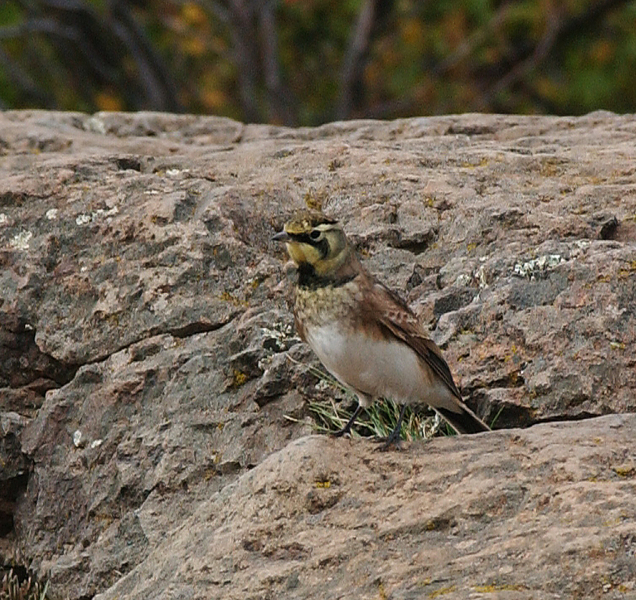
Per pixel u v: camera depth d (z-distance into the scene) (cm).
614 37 3297
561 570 777
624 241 1212
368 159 1373
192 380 1160
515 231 1215
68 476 1172
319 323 941
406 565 818
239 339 1164
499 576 785
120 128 1669
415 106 3291
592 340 1083
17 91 3394
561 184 1308
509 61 3403
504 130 1555
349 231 1262
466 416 999
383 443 925
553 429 913
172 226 1256
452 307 1157
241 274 1220
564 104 3316
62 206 1309
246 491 909
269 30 3359
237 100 3478
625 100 3288
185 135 1664
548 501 833
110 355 1212
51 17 3384
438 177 1321
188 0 3344
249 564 862
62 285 1257
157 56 3272
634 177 1315
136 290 1223
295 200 1304
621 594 758
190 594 860
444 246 1238
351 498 882
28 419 1238
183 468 1118
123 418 1170
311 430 1112
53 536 1170
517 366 1088
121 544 1115
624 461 859
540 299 1123
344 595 814
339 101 3334
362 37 3306
